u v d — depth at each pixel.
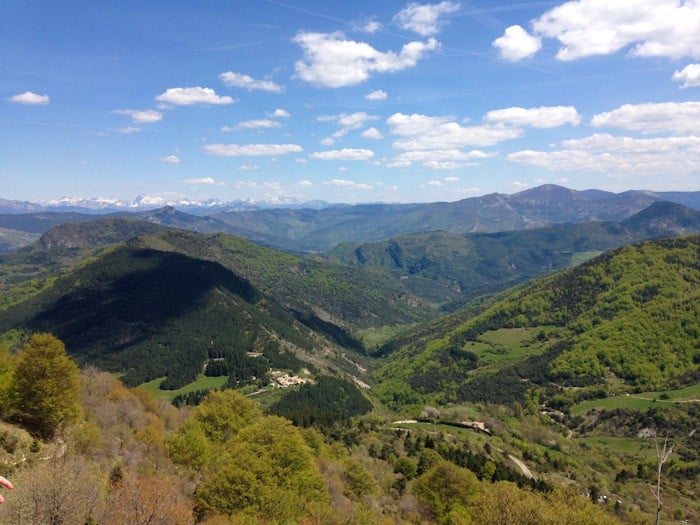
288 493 52.41
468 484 80.31
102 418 73.06
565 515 48.94
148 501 40.62
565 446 146.50
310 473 60.88
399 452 118.94
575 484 110.44
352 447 116.94
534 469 122.75
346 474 81.44
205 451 66.56
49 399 56.50
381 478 95.75
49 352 58.25
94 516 37.69
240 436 67.19
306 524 50.00
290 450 60.78
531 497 51.56
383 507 78.62
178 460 64.62
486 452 126.94
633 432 153.88
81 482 38.41
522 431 158.62
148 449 67.38
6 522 32.59
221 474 51.91
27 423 56.75
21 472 44.22
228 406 89.31
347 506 65.12
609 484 116.69
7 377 59.12
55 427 58.31
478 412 181.25
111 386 95.50
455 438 134.88
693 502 104.00
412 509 79.44
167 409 113.50
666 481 117.69
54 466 39.53
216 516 46.94
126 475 52.06
